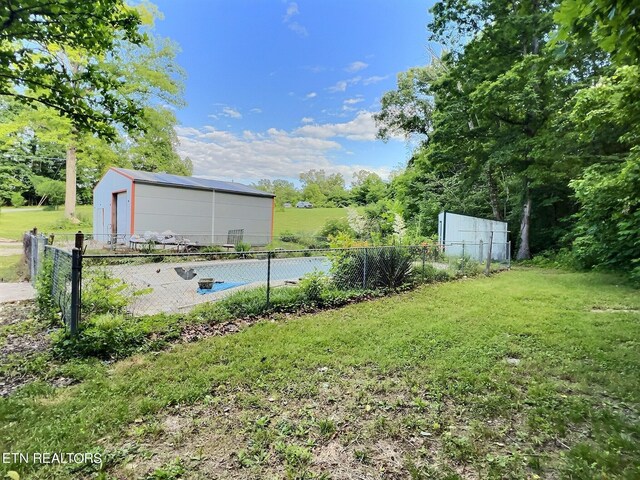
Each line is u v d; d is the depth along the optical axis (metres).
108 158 18.56
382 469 1.80
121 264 8.40
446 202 18.97
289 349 3.46
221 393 2.57
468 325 4.37
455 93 14.12
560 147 11.35
